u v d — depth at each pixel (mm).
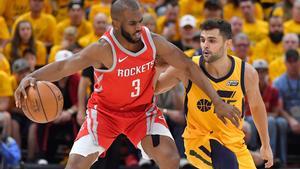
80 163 9336
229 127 9516
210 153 9578
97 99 9594
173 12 18328
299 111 16391
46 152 15641
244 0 18703
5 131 15055
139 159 15594
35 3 18094
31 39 16641
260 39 18531
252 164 9602
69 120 15508
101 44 9047
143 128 9555
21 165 14984
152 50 9102
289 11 19812
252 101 9602
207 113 9453
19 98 9086
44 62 17141
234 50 16672
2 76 15555
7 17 18891
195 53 15406
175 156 9492
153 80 9414
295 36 17609
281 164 15766
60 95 9383
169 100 15492
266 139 9812
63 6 19875
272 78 17656
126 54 9039
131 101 9414
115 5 8906
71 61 9102
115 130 9562
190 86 9492
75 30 17281
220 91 9430
